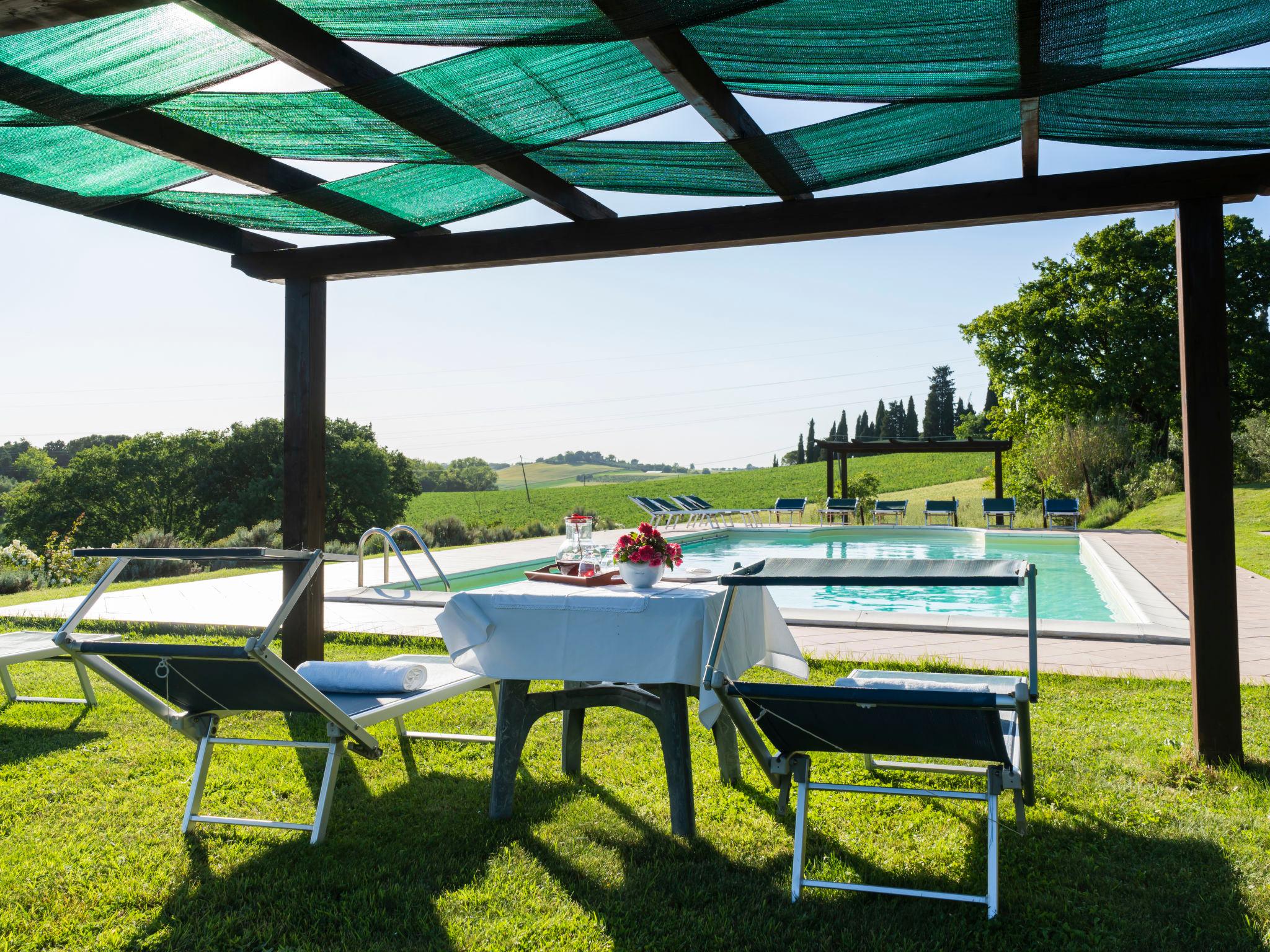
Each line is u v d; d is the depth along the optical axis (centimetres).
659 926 227
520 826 297
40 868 264
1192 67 274
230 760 367
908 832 288
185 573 1444
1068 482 2270
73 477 3441
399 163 348
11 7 187
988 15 240
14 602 904
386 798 324
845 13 242
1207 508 346
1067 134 337
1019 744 239
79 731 412
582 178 383
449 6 228
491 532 2166
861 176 374
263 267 468
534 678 304
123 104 279
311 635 465
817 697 235
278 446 3553
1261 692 449
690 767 293
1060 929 222
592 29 233
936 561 268
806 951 214
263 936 223
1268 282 2203
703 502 2317
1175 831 281
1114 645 589
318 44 249
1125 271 2292
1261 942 213
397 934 223
